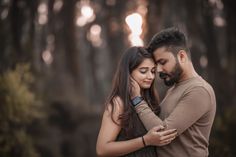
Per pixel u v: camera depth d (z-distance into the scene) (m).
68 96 17.55
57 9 20.56
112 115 3.16
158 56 3.29
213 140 7.47
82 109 17.20
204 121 3.23
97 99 28.73
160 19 16.05
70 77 20.48
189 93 3.19
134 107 3.22
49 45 20.64
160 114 3.33
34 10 16.38
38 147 12.98
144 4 16.81
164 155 3.22
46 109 14.54
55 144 13.84
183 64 3.26
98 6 22.83
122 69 3.24
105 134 3.15
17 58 14.63
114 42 24.98
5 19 15.51
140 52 3.29
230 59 16.00
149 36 15.89
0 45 14.78
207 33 16.08
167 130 3.07
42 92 15.17
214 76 15.71
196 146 3.21
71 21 20.66
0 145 9.19
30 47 15.75
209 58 15.99
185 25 16.28
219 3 15.38
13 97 9.41
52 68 20.77
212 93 3.24
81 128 16.41
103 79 29.55
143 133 3.18
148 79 3.28
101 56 29.38
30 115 9.85
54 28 20.36
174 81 3.29
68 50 20.91
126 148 3.09
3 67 14.19
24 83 10.53
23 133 9.62
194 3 15.97
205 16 15.88
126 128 3.15
